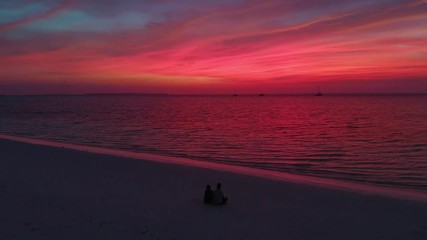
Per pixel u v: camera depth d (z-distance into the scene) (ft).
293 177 60.90
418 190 57.67
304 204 42.01
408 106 411.54
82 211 37.11
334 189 49.16
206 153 100.07
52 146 88.17
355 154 98.07
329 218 37.14
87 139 129.18
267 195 45.68
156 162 67.72
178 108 408.87
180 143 120.37
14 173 55.36
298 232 33.17
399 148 108.27
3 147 84.17
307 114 288.30
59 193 43.98
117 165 63.82
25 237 29.32
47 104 546.26
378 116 253.44
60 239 29.32
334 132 155.33
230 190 47.91
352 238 31.89
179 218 35.94
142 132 154.10
